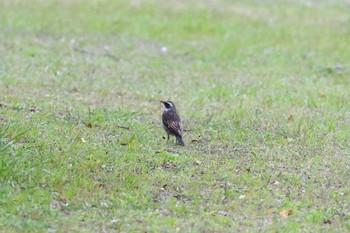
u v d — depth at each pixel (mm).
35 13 28969
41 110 16328
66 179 12203
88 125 15484
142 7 31312
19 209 11086
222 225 10992
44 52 23109
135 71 21531
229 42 26297
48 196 11555
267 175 13094
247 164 13688
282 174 13180
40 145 13523
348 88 20641
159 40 26312
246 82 20734
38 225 10641
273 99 18828
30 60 21812
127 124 15789
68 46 24328
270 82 20891
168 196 12000
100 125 15492
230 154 14273
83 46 24594
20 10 29203
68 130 14859
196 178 12828
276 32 28000
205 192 12250
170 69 22250
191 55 24328
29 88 18453
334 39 27234
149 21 28938
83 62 22141
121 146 14289
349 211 11688
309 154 14445
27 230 10500
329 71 22562
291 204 11812
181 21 29109
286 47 25703
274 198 12109
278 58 24203
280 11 32281
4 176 11938
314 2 34844
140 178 12516
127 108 17234
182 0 33625
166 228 10773
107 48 24531
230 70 22453
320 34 27922
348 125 16688
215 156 14102
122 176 12570
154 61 23047
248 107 17828
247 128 16047
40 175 12156
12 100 17047
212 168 13344
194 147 14648
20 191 11656
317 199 12102
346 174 13320
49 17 28484
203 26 28359
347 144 15227
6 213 11000
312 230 10906
